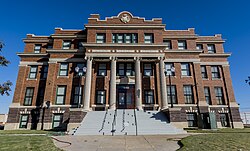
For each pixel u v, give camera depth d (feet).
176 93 79.87
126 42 81.30
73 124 53.93
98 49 77.41
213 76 87.35
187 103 78.95
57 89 78.95
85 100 69.67
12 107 78.02
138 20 83.92
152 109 75.41
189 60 84.23
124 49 77.51
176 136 40.47
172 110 55.31
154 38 80.89
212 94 83.82
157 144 29.60
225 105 82.28
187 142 29.45
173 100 79.10
